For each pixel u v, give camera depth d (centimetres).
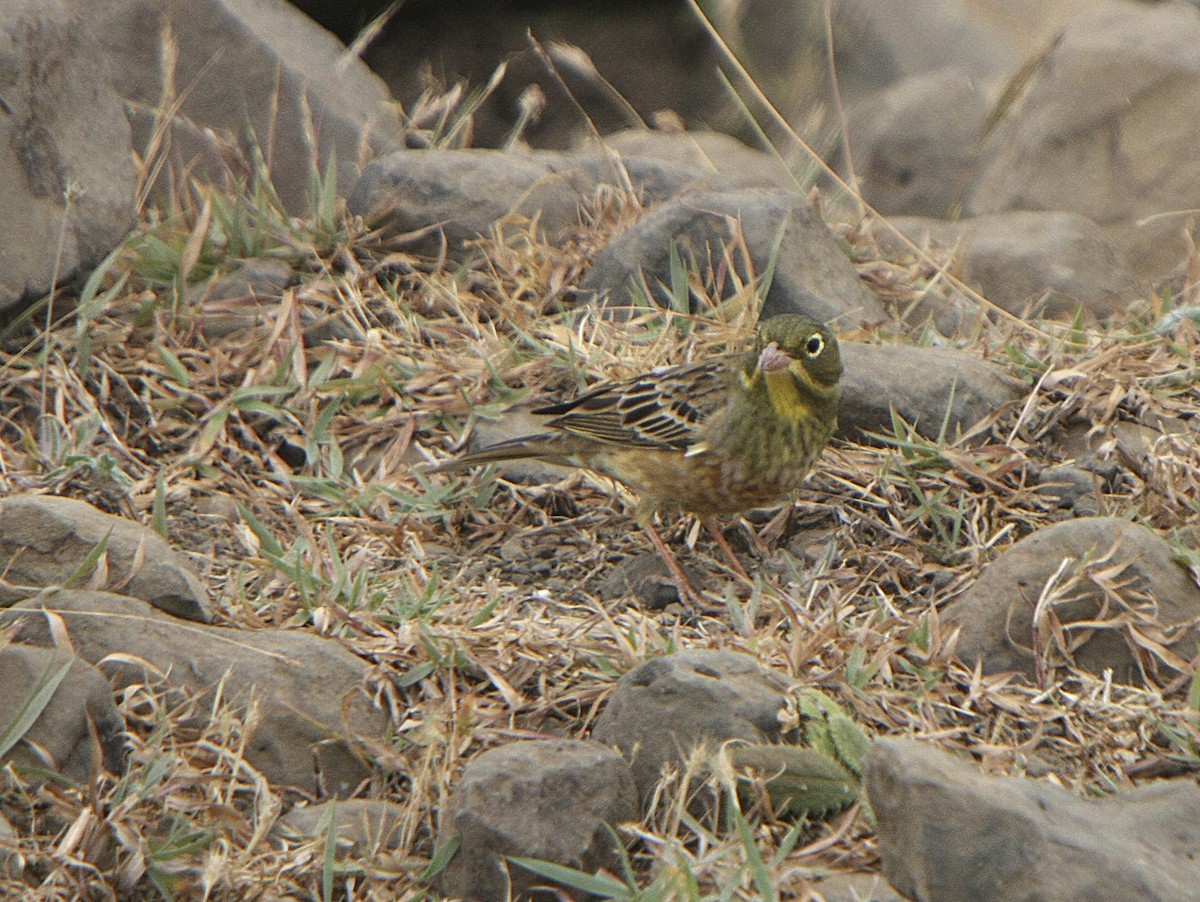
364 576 954
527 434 1146
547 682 864
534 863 700
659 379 1051
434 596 957
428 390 1186
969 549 1016
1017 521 1044
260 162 1382
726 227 1271
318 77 1511
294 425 1152
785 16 1961
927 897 668
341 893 735
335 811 731
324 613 902
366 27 1828
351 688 831
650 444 1027
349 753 807
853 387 1121
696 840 745
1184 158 1553
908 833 680
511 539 1076
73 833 726
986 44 1853
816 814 754
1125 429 1128
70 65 1225
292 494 1097
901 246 1449
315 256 1302
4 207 1147
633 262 1284
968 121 1752
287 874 732
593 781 729
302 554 993
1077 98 1590
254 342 1198
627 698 789
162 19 1460
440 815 754
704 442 1011
